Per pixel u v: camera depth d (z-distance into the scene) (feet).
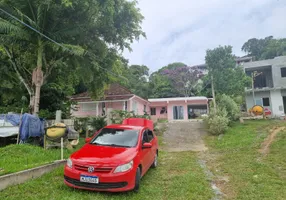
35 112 36.22
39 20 34.30
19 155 23.63
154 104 95.55
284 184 18.12
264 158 26.91
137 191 16.48
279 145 32.58
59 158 25.02
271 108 80.02
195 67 128.77
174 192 16.61
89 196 15.01
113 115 54.19
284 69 81.56
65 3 30.27
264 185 17.88
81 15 36.11
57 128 29.07
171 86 130.31
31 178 18.29
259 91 82.23
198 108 91.56
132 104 71.15
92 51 42.42
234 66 67.56
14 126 31.17
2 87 49.55
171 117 90.58
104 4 34.45
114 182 14.98
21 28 33.73
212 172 22.61
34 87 40.52
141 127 22.66
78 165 15.72
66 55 40.96
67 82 57.72
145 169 19.57
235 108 61.11
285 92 80.18
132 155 16.84
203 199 15.44
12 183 16.47
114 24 40.88
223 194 16.60
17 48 39.50
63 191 15.88
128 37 43.68
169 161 28.14
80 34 38.60
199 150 37.04
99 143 19.70
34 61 44.01
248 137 41.60
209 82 72.18
